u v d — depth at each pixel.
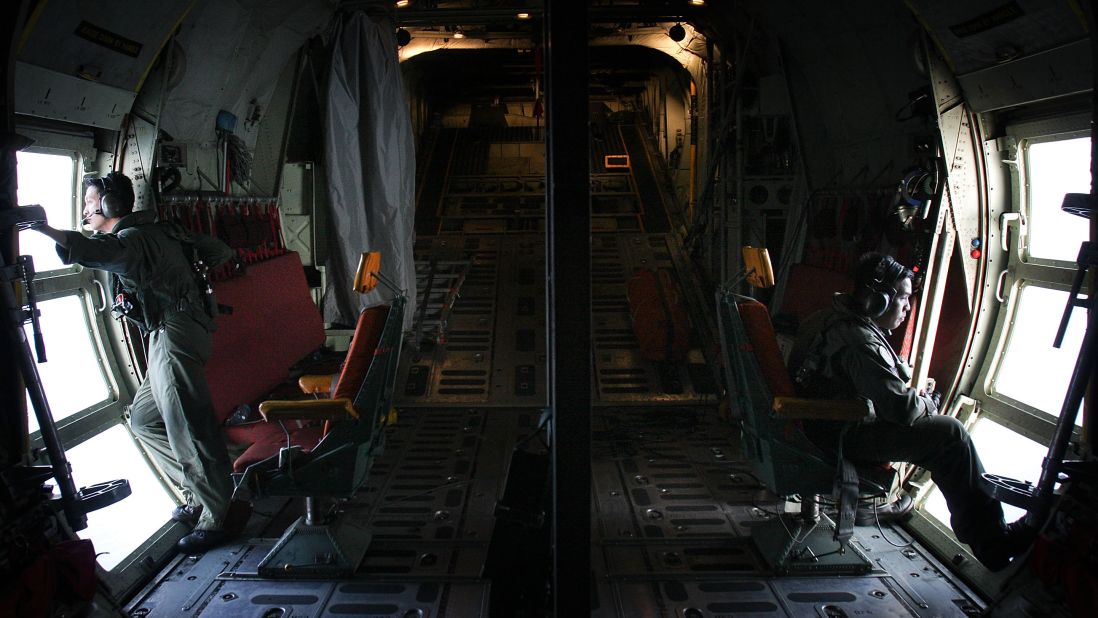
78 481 4.11
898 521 4.64
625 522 4.59
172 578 3.94
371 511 4.69
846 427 3.71
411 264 7.48
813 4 5.16
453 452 5.73
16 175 3.01
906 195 4.57
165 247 4.07
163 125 4.59
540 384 7.08
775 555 4.03
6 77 2.92
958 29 3.93
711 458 5.63
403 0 6.93
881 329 4.10
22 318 2.96
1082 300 3.04
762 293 7.54
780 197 7.40
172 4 3.91
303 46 6.54
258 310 5.48
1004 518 3.92
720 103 7.84
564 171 2.64
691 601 3.71
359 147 6.84
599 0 8.45
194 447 4.15
